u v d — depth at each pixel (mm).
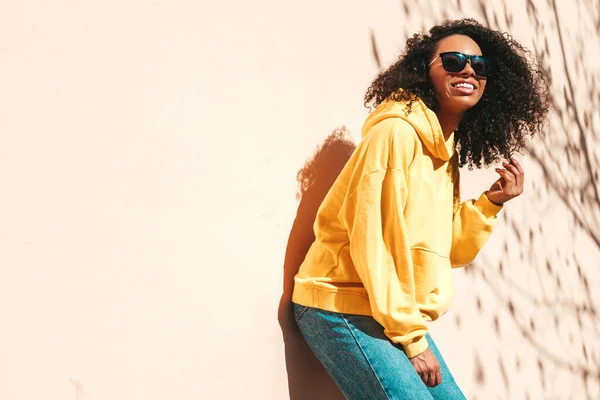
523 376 4520
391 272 2479
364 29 3451
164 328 2553
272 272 2914
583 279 5332
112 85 2465
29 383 2219
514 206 4605
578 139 5461
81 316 2342
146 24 2576
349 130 3316
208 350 2676
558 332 4941
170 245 2590
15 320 2197
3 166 2195
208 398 2666
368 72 3443
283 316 2934
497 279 4359
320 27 3223
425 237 2607
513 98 2979
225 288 2746
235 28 2867
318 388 3039
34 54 2279
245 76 2889
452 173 2941
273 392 2867
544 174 4961
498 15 4609
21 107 2242
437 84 2752
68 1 2369
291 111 3053
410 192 2588
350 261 2662
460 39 2781
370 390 2551
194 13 2729
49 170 2291
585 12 5742
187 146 2668
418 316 2488
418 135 2629
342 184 2668
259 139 2918
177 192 2623
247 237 2840
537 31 5059
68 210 2328
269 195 2934
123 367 2438
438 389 2898
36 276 2246
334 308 2617
